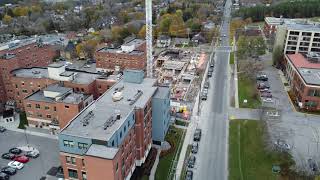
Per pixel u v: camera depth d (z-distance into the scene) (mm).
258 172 72188
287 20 191750
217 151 80688
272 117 95562
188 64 150125
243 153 79500
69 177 62500
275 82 127688
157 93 81562
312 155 76750
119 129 60781
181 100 111000
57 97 87125
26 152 81375
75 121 64375
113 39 193625
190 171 72062
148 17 121500
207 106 106000
